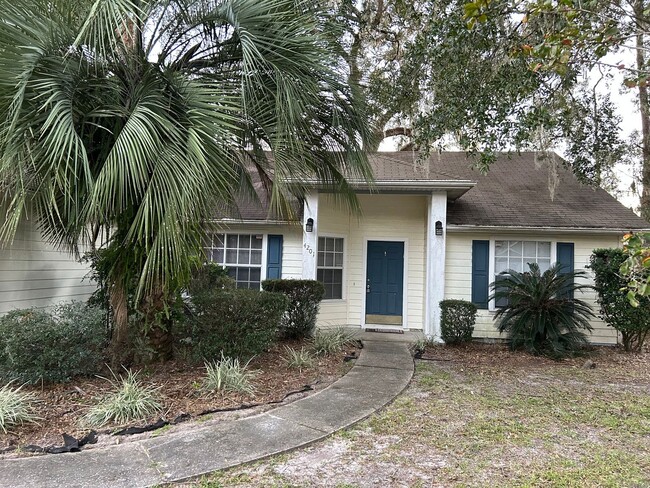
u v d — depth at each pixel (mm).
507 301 8602
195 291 6344
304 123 4871
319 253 9820
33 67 3641
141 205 3818
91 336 4844
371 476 3090
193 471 3055
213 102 4004
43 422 3803
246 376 4977
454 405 4660
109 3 3576
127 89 4375
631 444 3734
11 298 6242
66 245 6480
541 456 3467
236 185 5480
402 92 6664
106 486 2836
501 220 8867
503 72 5316
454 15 5277
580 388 5422
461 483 3012
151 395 4332
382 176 8688
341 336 7707
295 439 3629
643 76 3309
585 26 3301
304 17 4559
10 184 3904
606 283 7605
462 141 5668
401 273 10133
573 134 8102
